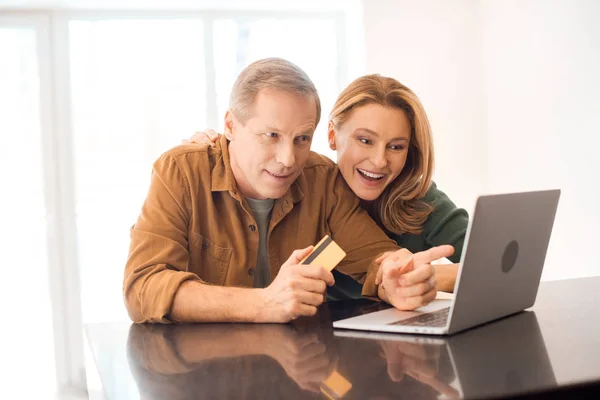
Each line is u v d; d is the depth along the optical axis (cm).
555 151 330
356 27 386
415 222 183
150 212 152
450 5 382
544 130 338
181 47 378
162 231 150
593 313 125
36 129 365
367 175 173
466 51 385
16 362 364
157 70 376
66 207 367
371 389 82
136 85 374
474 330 113
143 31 374
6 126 362
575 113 314
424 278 129
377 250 167
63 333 367
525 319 121
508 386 80
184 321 134
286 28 391
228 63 384
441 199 192
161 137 378
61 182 366
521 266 122
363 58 378
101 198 371
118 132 372
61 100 366
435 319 118
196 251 160
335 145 180
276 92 145
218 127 383
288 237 170
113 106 372
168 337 121
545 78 334
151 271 140
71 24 365
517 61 356
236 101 151
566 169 322
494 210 108
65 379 367
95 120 370
